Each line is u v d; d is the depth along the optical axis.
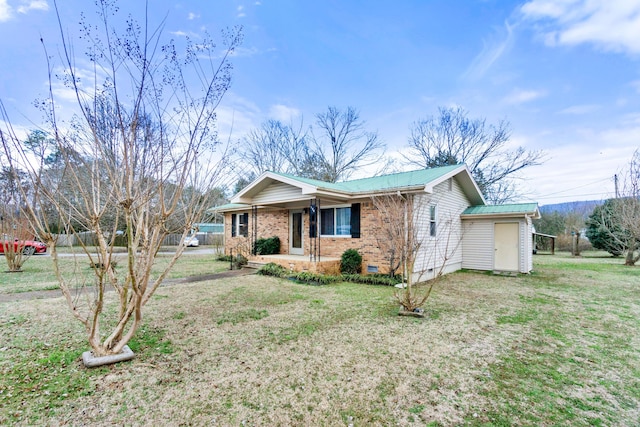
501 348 4.33
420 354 4.10
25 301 6.64
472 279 10.38
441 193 11.27
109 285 8.50
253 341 4.49
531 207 11.88
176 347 4.24
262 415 2.76
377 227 9.96
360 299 7.16
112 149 3.62
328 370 3.62
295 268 10.63
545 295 7.88
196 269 12.12
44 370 3.49
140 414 2.73
